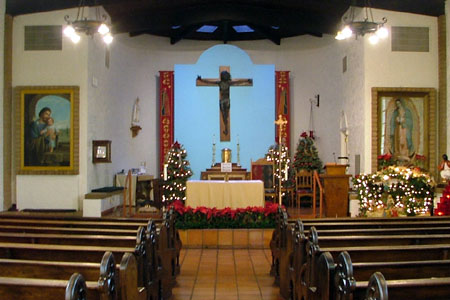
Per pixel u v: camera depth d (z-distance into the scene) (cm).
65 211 924
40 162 946
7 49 944
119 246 431
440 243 428
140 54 1403
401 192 800
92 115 999
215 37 1527
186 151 1438
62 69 961
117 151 1221
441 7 959
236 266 639
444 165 872
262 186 847
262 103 1477
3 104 934
